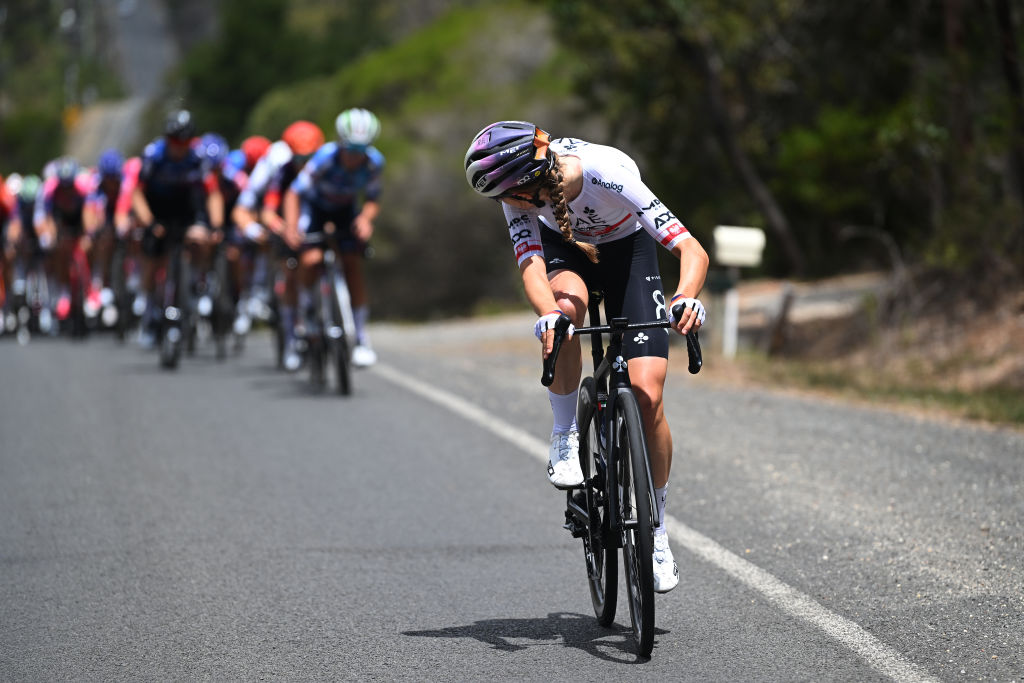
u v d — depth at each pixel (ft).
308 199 123.44
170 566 65.46
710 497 77.87
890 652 50.88
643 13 244.83
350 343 121.90
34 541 70.44
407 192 420.77
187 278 150.10
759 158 285.84
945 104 167.22
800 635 53.26
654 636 53.93
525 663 50.88
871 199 194.08
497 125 51.37
